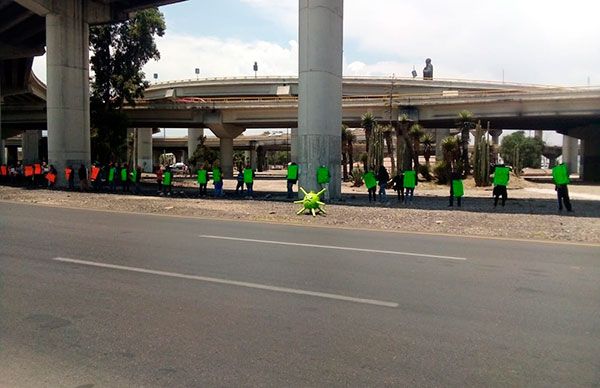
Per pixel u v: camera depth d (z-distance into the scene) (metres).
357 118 52.50
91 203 20.70
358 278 7.32
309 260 8.65
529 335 4.94
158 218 15.38
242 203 21.14
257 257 8.88
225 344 4.68
